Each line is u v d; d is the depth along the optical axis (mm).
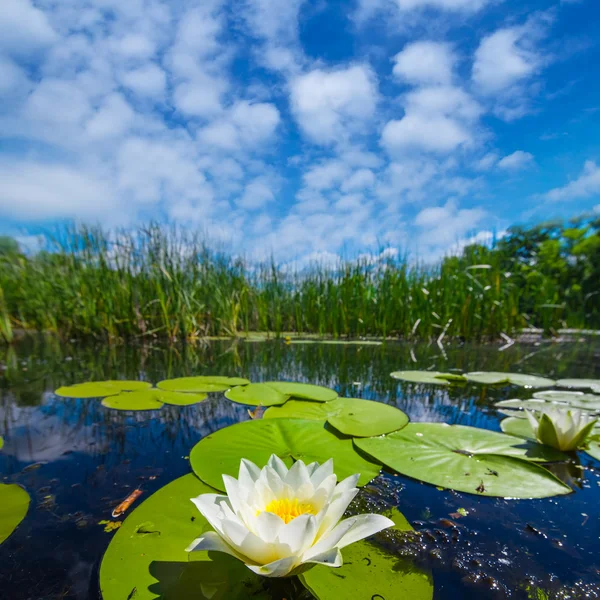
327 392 2082
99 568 733
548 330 6203
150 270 4836
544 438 1390
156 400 1914
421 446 1349
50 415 1722
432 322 5180
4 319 4312
